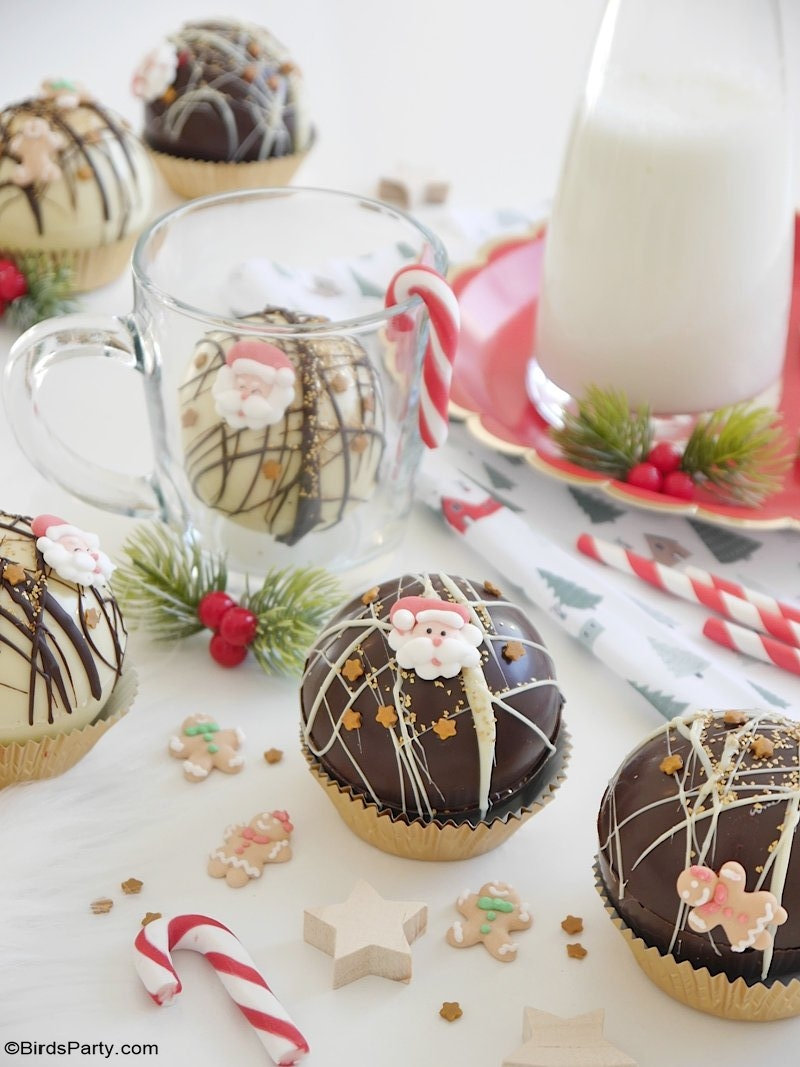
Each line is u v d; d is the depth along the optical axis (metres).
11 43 0.85
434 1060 0.43
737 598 0.54
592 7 0.97
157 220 0.55
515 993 0.44
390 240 0.61
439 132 0.81
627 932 0.44
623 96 0.56
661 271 0.57
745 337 0.58
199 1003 0.44
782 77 0.57
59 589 0.46
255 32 0.72
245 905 0.46
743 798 0.42
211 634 0.54
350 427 0.51
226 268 0.60
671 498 0.56
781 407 0.62
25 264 0.64
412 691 0.45
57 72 0.82
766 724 0.44
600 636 0.52
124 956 0.44
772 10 0.56
